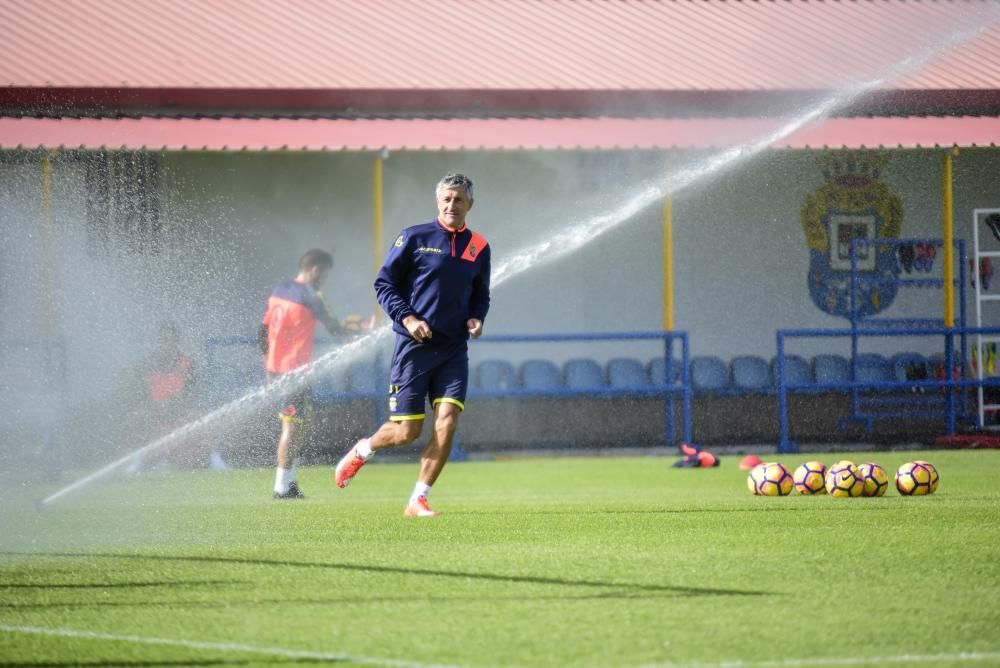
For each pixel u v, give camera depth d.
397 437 22.52
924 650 11.16
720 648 11.26
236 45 48.38
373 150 42.16
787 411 48.41
